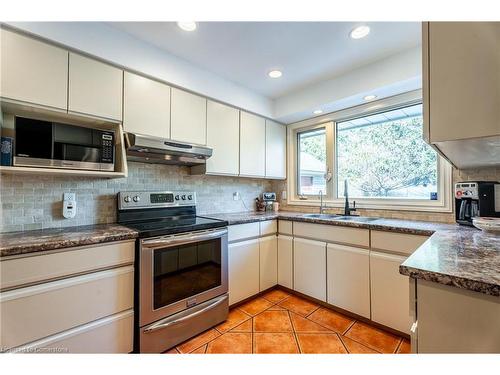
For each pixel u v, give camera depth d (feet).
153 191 7.20
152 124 6.40
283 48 6.43
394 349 5.34
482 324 2.24
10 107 4.75
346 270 6.81
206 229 6.37
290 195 10.77
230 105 8.46
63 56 5.03
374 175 8.48
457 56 2.72
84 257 4.47
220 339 5.82
